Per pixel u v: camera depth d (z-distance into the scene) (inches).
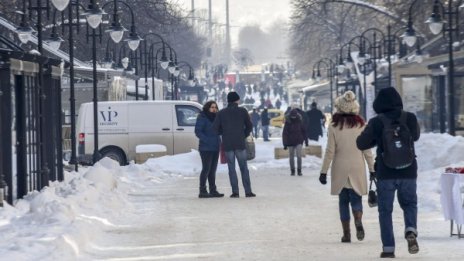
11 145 1397.6
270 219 1353.3
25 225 1166.3
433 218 1309.1
